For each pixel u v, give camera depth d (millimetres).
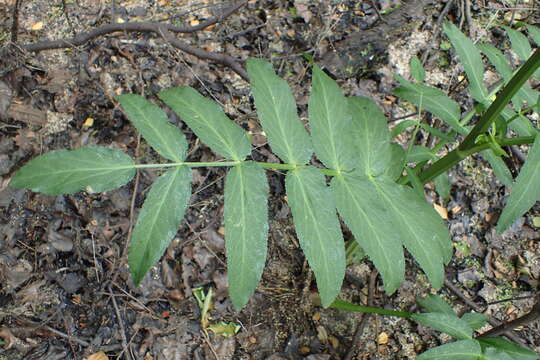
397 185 1396
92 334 2297
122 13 3354
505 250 2568
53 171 1073
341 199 1254
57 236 2473
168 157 1172
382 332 2381
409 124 1854
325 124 1297
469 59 1758
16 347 2221
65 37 3215
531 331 2326
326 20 3326
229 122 1235
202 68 3082
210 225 2553
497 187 2711
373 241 1236
